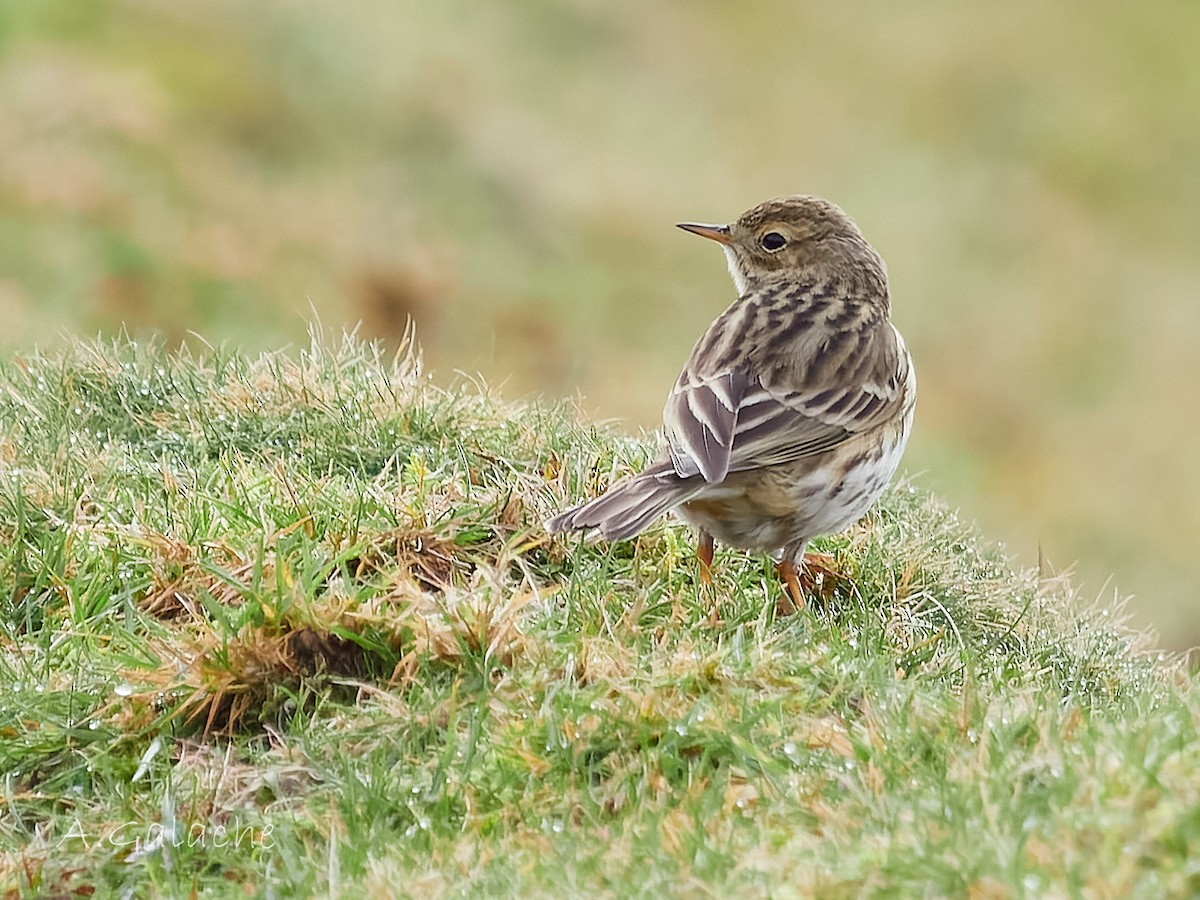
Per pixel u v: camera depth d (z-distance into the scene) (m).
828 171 38.97
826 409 11.03
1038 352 34.12
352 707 9.22
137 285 24.52
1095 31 46.09
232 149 30.28
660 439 11.93
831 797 8.00
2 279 23.64
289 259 26.78
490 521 11.04
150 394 13.35
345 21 35.03
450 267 28.72
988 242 37.78
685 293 31.50
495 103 35.34
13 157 26.30
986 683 9.71
